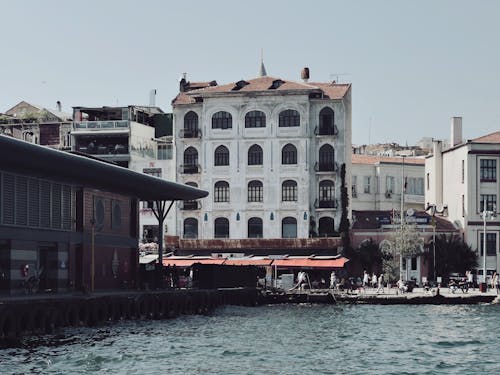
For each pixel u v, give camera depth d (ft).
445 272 332.19
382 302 274.16
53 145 367.25
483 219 315.99
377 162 412.77
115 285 241.76
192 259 320.29
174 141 340.59
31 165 184.55
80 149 345.31
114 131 343.26
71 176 204.85
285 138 333.83
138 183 225.97
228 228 336.08
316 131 333.83
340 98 332.80
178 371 126.21
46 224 205.87
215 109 337.93
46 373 121.29
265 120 335.47
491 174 337.52
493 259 334.03
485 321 209.77
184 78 370.73
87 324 181.16
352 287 303.07
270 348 152.97
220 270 266.36
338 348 154.51
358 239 335.88
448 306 263.90
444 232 338.75
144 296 207.31
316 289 299.17
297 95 333.21
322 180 333.42
